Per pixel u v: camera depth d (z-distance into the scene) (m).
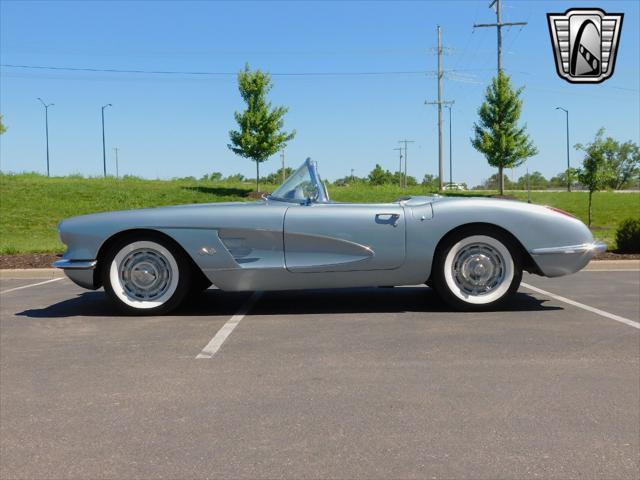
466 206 5.31
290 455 2.44
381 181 78.44
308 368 3.66
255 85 29.23
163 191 31.33
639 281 7.66
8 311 5.89
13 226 21.50
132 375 3.56
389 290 6.79
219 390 3.26
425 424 2.74
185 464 2.37
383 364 3.72
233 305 5.93
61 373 3.62
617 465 2.32
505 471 2.28
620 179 89.81
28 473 2.31
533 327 4.75
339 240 5.29
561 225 5.31
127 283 5.44
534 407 2.94
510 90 33.81
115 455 2.46
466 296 5.41
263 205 5.44
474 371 3.55
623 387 3.23
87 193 29.53
